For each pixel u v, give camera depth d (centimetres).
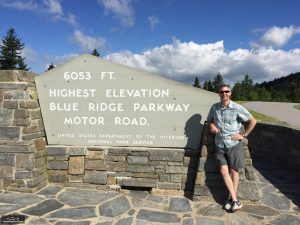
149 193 499
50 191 494
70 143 527
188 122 501
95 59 510
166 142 508
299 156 629
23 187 486
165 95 502
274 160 734
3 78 491
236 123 441
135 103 509
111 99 513
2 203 443
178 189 495
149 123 509
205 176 469
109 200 464
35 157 495
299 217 415
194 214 418
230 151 435
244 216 413
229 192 446
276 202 468
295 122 2167
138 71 505
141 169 503
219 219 403
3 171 491
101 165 511
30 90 505
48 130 528
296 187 541
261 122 802
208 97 493
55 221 388
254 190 459
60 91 520
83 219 395
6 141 489
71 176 517
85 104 518
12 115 489
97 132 520
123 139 516
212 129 446
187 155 496
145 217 405
